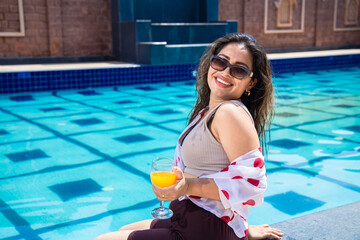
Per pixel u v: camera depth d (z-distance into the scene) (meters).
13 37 8.99
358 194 2.97
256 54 1.54
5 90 7.45
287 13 12.81
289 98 7.09
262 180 1.45
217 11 10.94
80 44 9.86
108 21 10.17
